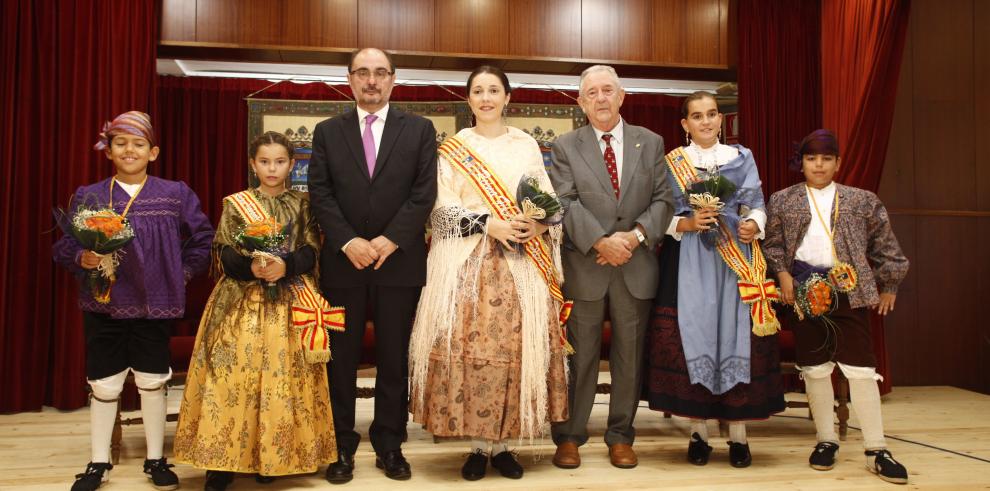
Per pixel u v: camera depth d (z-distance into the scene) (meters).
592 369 2.89
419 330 2.70
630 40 5.17
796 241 3.07
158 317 2.63
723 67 5.28
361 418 3.93
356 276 2.66
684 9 5.24
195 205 2.85
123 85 4.43
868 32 4.47
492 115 2.81
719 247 2.91
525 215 2.59
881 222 3.05
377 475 2.73
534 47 5.06
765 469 2.88
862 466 2.93
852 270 2.91
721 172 2.96
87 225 2.41
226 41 4.77
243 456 2.47
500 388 2.58
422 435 3.50
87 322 2.66
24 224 4.20
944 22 5.22
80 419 3.95
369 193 2.69
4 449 3.23
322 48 4.85
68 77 4.34
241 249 2.55
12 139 4.21
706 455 2.94
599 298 2.85
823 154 3.05
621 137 2.98
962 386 5.16
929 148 5.18
